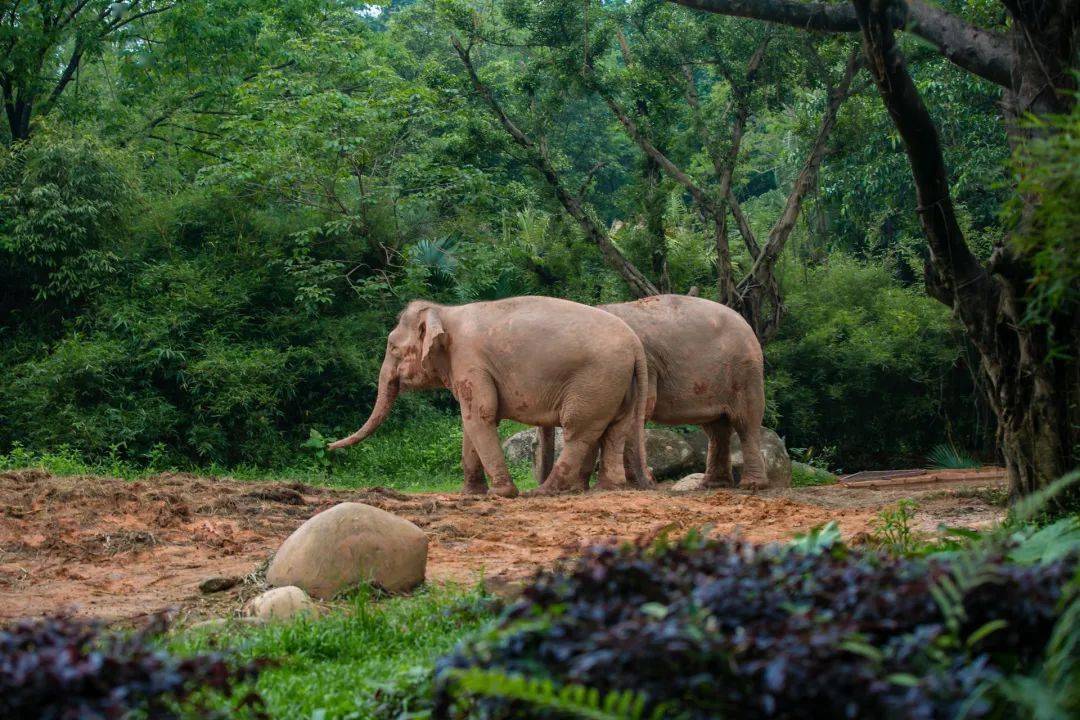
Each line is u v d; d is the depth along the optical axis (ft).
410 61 103.65
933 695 8.43
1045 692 8.66
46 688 8.74
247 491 38.70
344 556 24.59
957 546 16.05
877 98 79.51
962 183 76.13
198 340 72.38
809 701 8.86
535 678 9.46
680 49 70.59
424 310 49.60
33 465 56.34
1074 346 24.97
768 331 69.31
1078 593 9.80
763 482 50.98
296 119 79.20
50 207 69.72
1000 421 27.58
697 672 9.05
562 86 71.82
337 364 74.38
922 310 83.46
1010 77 28.91
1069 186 11.21
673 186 74.95
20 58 80.38
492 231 92.43
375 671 17.38
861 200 90.94
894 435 87.04
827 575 10.68
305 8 87.40
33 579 26.91
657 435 60.90
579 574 10.55
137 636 10.48
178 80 90.43
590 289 80.23
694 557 11.16
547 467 51.21
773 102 71.56
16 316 73.72
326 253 80.53
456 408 84.89
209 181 76.48
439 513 37.91
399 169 82.43
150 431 67.00
